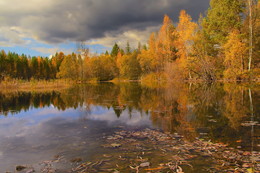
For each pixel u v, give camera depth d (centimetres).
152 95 1523
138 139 473
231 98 1138
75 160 356
